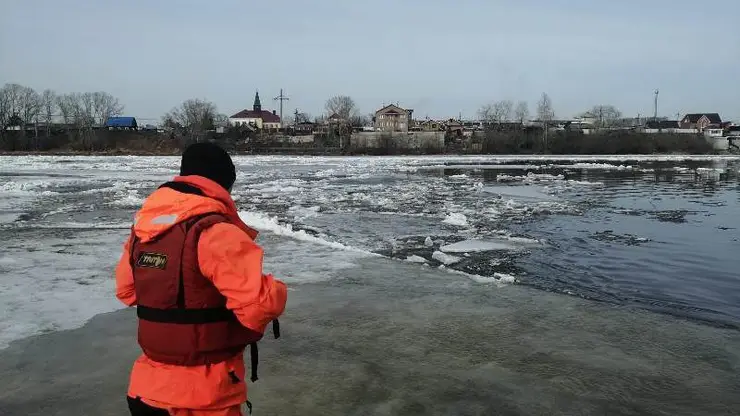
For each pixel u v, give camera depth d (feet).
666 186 85.10
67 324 19.67
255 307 7.11
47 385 14.88
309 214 52.16
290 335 18.57
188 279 7.22
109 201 61.93
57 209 54.34
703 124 408.26
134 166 145.48
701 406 13.80
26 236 37.91
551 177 104.83
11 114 336.08
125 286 8.16
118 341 18.08
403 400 13.97
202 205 7.41
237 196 70.33
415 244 36.78
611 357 16.88
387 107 348.59
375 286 24.98
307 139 319.06
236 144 292.40
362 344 17.80
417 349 17.40
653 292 25.03
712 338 18.70
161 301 7.32
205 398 7.35
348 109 412.98
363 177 108.68
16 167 138.72
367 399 14.03
